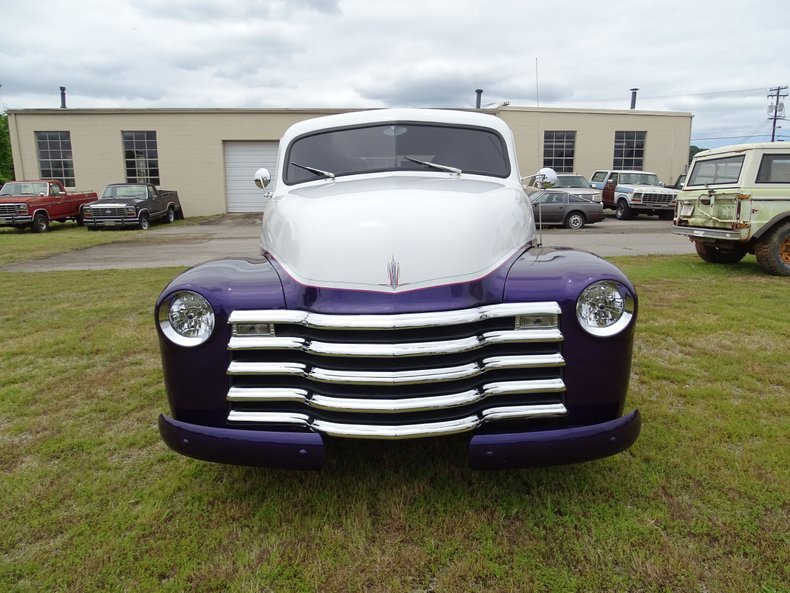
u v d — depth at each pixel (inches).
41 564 92.0
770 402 150.2
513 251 111.1
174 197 901.8
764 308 255.8
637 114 1030.4
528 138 999.0
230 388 97.7
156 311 98.8
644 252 464.4
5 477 119.4
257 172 171.3
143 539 98.0
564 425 98.8
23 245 590.6
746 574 86.2
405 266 98.0
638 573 87.0
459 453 124.0
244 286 99.6
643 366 180.7
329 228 105.8
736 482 110.6
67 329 238.8
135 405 156.6
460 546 94.3
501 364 94.3
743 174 341.1
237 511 104.9
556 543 94.6
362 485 111.8
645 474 114.3
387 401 93.2
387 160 150.2
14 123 959.0
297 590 85.5
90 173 971.9
